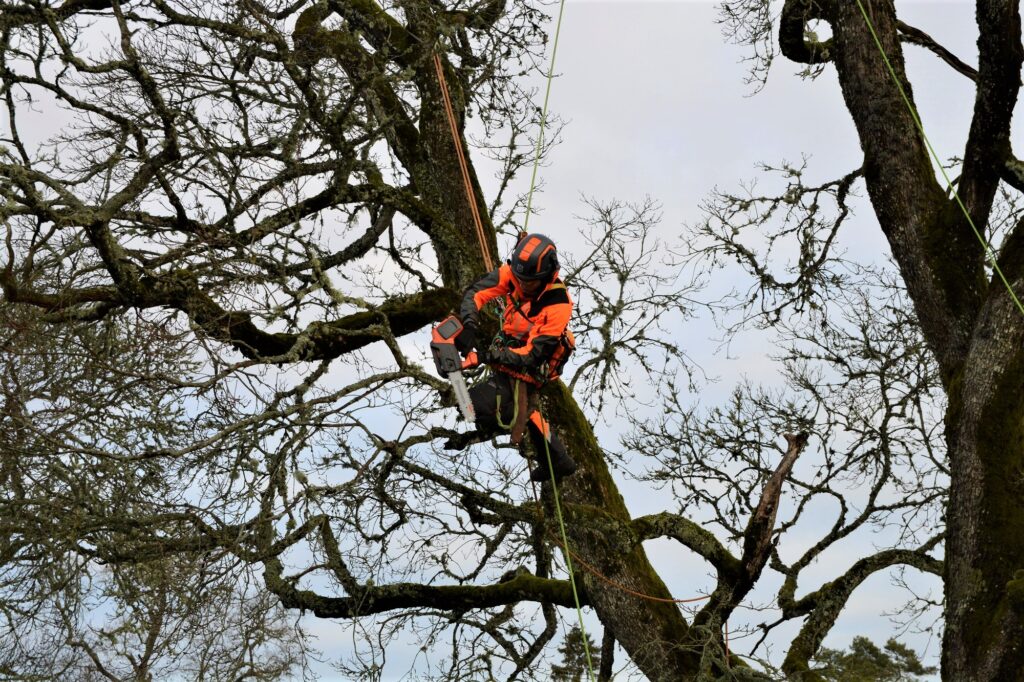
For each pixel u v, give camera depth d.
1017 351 8.45
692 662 9.68
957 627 8.27
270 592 8.76
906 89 9.53
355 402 7.77
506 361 6.24
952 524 8.59
